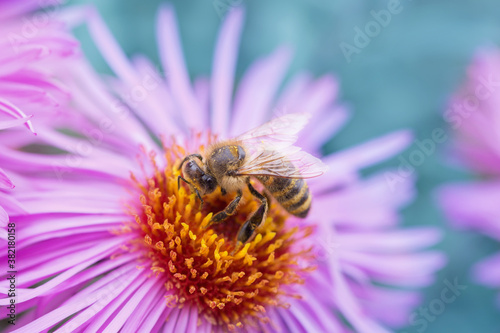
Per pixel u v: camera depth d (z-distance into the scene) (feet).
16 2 0.43
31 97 0.41
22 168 0.42
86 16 0.46
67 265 0.41
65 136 0.43
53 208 0.41
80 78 0.44
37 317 0.40
